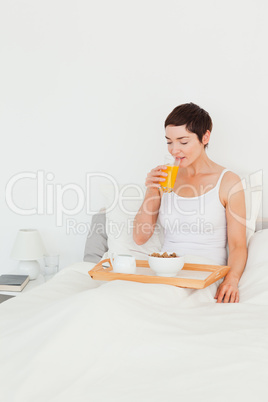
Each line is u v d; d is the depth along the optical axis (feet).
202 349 3.58
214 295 5.32
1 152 8.07
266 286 5.01
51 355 3.32
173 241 6.35
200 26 7.20
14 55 7.89
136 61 7.49
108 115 7.67
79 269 6.02
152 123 7.53
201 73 7.27
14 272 7.85
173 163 5.81
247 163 7.27
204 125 6.15
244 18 7.04
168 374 3.26
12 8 7.84
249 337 3.79
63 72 7.75
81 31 7.63
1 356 3.48
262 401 2.91
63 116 7.82
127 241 6.58
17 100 7.95
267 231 6.22
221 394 2.98
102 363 3.37
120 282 4.60
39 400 2.91
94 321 3.66
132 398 2.94
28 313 4.25
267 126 7.13
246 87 7.14
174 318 4.09
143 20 7.39
